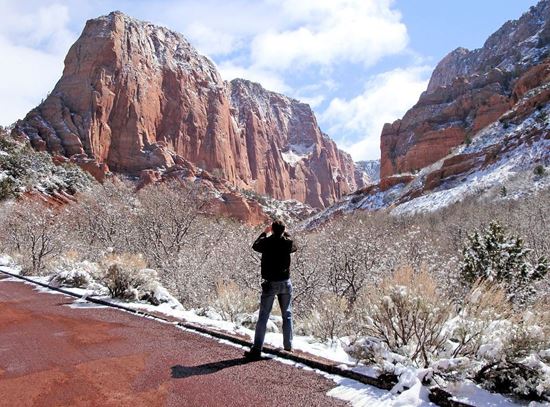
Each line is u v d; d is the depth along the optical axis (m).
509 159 62.28
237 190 109.12
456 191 63.03
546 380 3.51
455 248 20.75
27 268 14.02
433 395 3.50
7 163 51.25
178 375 4.23
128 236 23.59
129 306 7.65
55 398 3.69
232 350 5.10
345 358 4.81
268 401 3.62
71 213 30.06
